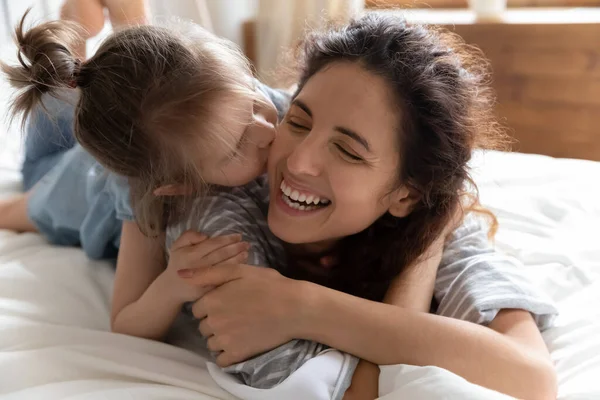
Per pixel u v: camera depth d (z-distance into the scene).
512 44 1.60
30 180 1.16
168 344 0.77
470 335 0.64
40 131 0.99
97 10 1.34
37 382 0.66
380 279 0.81
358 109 0.67
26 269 0.88
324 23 1.09
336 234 0.75
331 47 0.73
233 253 0.71
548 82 1.60
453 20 1.67
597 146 1.59
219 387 0.67
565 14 1.63
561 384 0.67
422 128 0.72
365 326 0.64
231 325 0.67
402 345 0.63
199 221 0.76
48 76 0.70
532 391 0.62
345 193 0.69
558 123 1.62
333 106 0.68
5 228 1.06
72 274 0.89
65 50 0.73
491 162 1.27
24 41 0.72
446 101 0.72
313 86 0.71
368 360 0.64
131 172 0.71
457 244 0.84
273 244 0.81
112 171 0.73
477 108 0.80
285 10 1.76
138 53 0.67
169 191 0.73
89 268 0.93
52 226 1.01
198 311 0.71
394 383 0.60
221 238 0.72
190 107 0.65
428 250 0.79
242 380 0.67
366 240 0.82
